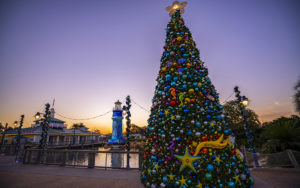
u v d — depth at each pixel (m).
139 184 4.55
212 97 4.30
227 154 3.70
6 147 15.06
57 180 5.10
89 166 7.25
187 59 4.77
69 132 36.38
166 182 3.60
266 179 4.96
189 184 3.40
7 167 7.61
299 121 10.21
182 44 4.94
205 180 3.35
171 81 4.55
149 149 4.53
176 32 5.35
